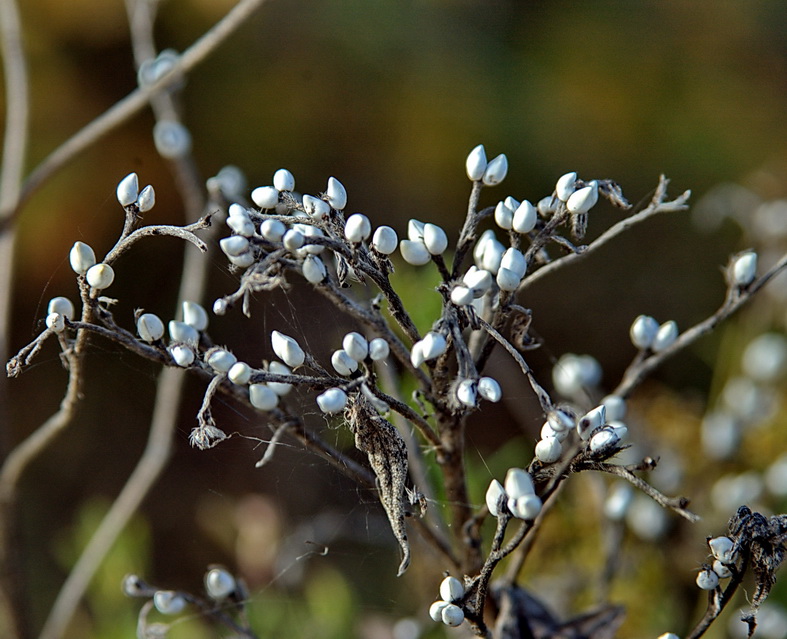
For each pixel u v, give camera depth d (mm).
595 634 280
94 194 728
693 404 463
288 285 258
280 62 807
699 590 352
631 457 342
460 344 254
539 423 383
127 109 322
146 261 737
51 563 706
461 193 800
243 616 288
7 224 330
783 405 435
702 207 480
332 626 362
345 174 803
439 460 269
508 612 281
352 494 370
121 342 262
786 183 614
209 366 264
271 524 375
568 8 899
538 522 280
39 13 731
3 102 697
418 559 329
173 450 337
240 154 775
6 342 330
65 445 758
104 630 374
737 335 454
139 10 355
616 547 302
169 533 664
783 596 335
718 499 352
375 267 259
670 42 906
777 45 930
